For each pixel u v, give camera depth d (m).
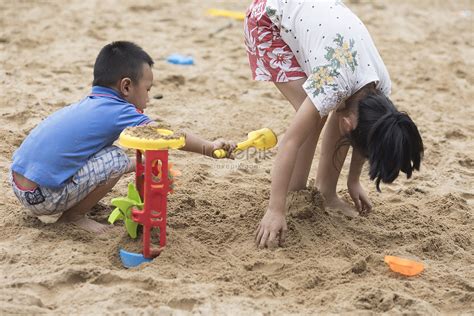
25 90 12.95
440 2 23.83
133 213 7.23
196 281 6.94
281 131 12.05
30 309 6.29
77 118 7.78
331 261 7.57
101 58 8.06
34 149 7.73
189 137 7.61
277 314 6.44
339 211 8.86
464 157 11.23
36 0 20.06
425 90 14.62
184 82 14.28
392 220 8.75
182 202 8.69
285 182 7.71
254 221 8.35
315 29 7.78
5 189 9.07
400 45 17.94
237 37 17.86
